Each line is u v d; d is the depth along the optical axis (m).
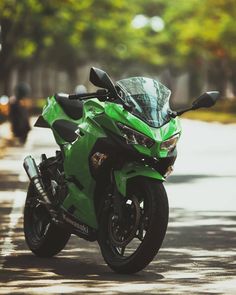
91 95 13.49
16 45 77.81
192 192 24.77
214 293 11.80
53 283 12.38
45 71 140.12
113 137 12.96
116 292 11.80
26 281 12.52
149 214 12.78
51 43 95.44
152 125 12.78
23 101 44.75
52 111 14.62
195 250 15.36
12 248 15.45
